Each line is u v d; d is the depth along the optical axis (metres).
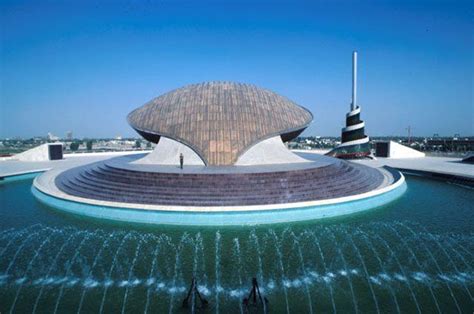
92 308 9.62
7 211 18.73
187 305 9.70
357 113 43.66
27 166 35.97
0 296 10.32
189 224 16.17
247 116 26.89
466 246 13.87
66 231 15.59
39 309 9.60
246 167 23.11
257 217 16.55
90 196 19.58
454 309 9.48
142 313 9.37
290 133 28.62
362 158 43.97
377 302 9.87
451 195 22.98
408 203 20.61
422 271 11.73
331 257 12.86
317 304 9.79
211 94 28.50
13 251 13.48
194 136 25.81
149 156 26.75
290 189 19.42
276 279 11.25
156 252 13.33
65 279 11.30
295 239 14.59
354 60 44.03
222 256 12.95
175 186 19.38
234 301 9.98
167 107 28.62
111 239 14.62
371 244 14.11
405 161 41.94
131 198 18.69
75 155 49.31
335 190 20.30
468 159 39.75
